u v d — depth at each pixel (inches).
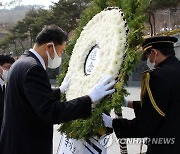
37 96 90.4
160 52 102.0
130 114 303.3
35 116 95.4
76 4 1168.2
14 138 95.8
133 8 98.7
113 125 98.1
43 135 97.3
